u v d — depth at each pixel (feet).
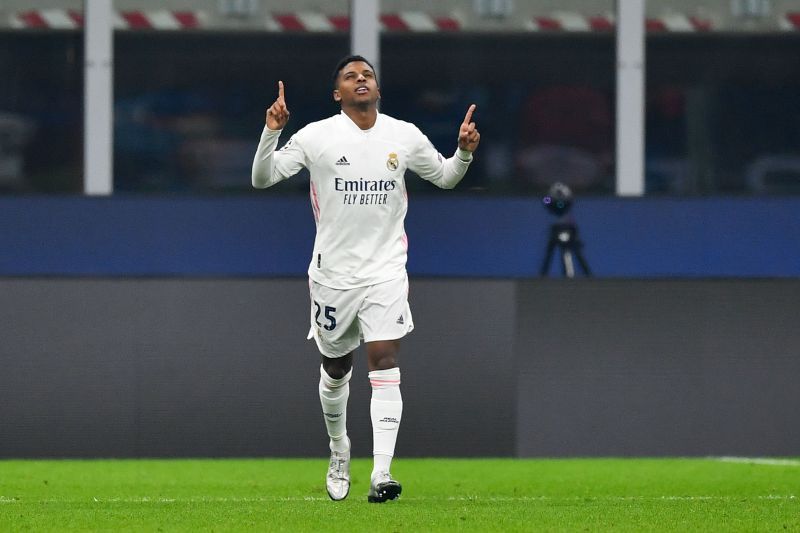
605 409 125.80
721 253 146.51
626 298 126.00
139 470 114.62
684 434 126.21
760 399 126.31
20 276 123.85
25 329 123.54
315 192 83.30
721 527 71.77
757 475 110.93
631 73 159.74
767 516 76.79
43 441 123.54
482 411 124.67
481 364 124.77
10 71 154.40
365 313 82.48
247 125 156.25
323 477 108.58
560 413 125.39
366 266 82.43
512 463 121.70
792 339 126.31
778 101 160.66
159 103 155.43
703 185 160.76
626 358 125.90
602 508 80.94
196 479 107.04
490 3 158.61
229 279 124.67
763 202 146.41
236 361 124.36
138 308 124.06
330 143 82.48
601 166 159.84
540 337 125.29
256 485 101.81
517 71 159.02
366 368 123.65
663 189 161.07
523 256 146.51
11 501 87.35
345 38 157.17
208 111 155.74
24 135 154.71
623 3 159.53
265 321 124.57
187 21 155.53
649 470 115.44
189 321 124.36
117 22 154.81
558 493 96.73
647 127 160.66
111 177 154.92
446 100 158.81
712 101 161.17
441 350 124.57
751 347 126.31
